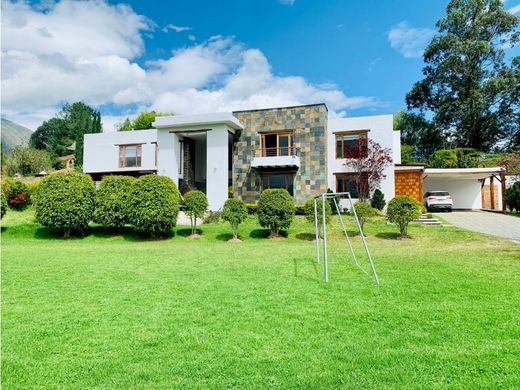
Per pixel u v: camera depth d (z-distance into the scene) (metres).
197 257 9.36
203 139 23.23
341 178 20.41
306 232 14.84
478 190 24.39
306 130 19.84
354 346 3.47
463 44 32.44
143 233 14.95
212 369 3.02
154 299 5.22
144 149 24.75
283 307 4.76
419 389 2.69
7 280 6.54
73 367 3.09
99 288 5.91
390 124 19.58
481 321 4.14
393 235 13.49
